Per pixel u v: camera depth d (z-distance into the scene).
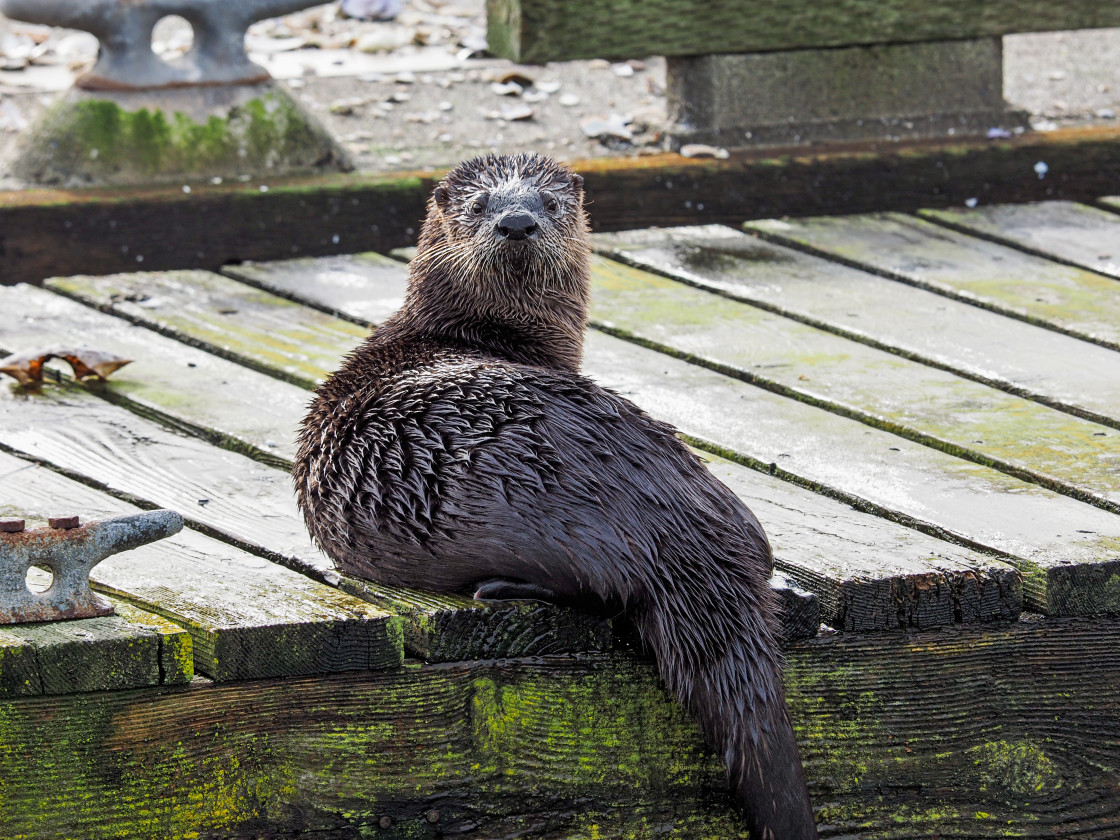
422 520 5.86
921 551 6.67
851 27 13.13
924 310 10.52
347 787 5.86
